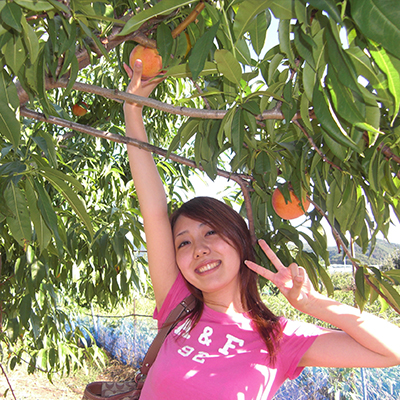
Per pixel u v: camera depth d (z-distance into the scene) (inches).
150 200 56.1
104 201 140.3
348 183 45.2
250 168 52.7
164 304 54.4
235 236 48.9
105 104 136.5
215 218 48.8
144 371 51.3
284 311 205.8
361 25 18.7
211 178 52.3
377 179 34.4
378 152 34.4
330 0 19.6
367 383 166.7
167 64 42.3
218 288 47.8
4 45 31.5
